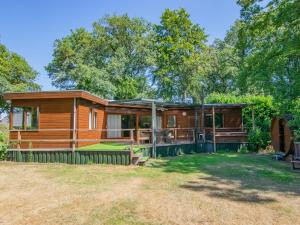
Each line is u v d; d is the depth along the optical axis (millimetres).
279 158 11781
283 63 11211
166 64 28234
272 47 11195
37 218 4445
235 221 4266
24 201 5434
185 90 28391
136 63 29516
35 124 11766
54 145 11328
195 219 4363
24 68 27641
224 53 28656
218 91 31078
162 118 18203
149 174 8336
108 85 25203
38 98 11281
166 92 29000
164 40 28031
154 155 12758
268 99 16516
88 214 4625
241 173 8555
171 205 5117
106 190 6293
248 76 12570
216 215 4547
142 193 6012
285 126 11945
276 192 6094
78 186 6703
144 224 4152
